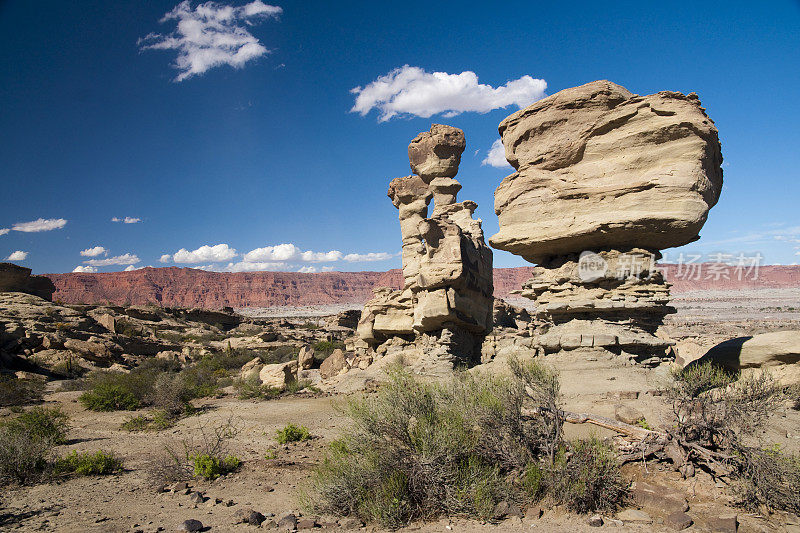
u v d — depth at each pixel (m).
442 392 8.80
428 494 7.12
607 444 7.98
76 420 17.92
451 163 27.64
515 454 7.69
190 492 9.09
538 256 17.92
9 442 10.55
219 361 43.50
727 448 7.54
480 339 26.05
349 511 7.24
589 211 15.61
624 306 15.66
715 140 15.29
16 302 52.41
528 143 17.19
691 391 8.38
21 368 35.56
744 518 6.39
